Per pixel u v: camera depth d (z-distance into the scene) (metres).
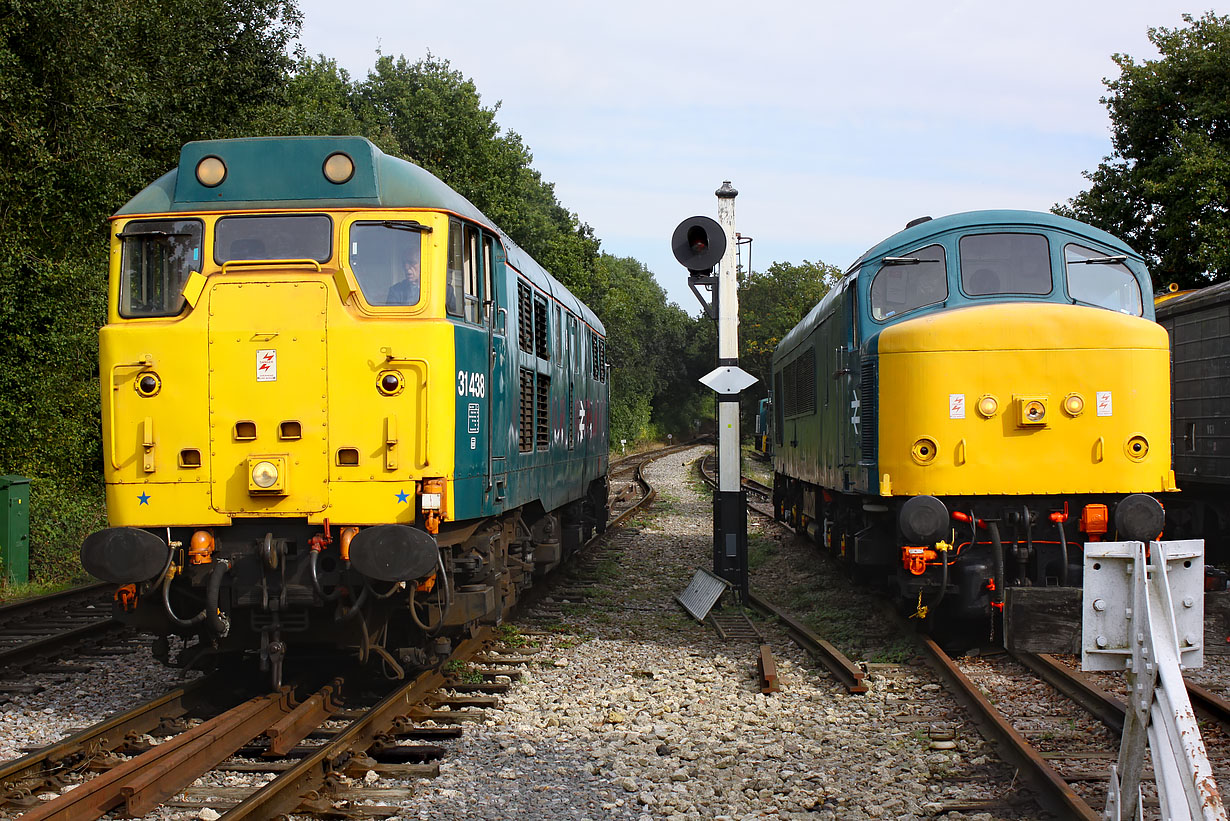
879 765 6.04
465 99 41.88
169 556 6.84
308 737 6.47
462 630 8.43
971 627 9.84
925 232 9.90
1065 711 6.96
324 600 6.94
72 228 16.62
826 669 8.55
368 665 8.14
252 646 7.42
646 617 11.26
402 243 7.23
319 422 6.93
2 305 15.05
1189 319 13.05
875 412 9.49
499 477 8.38
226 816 4.70
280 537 7.04
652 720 7.13
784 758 6.21
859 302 10.07
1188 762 3.74
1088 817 4.74
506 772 5.87
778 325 68.56
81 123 16.17
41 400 15.54
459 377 7.20
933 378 8.83
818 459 13.30
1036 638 7.63
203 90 21.03
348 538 6.86
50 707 7.29
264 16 23.88
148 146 19.52
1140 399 8.72
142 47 19.38
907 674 8.27
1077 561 8.97
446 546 7.34
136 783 5.16
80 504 16.11
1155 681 4.06
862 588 12.04
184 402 6.98
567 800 5.48
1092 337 8.73
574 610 11.43
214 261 7.25
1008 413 8.77
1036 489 8.72
